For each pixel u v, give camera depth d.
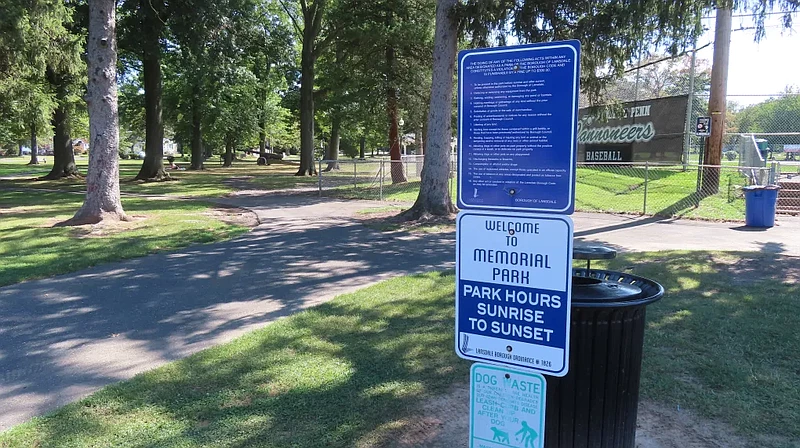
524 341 2.45
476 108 2.48
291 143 76.56
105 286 6.88
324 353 4.48
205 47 22.78
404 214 12.77
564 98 2.29
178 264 8.12
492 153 2.46
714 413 3.43
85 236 10.24
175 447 3.10
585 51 11.62
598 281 2.88
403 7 21.38
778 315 5.14
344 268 7.82
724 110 14.14
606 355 2.62
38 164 54.19
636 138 20.33
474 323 2.56
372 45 22.16
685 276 6.71
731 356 4.25
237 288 6.73
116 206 11.91
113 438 3.21
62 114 28.38
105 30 11.33
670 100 19.02
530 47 2.34
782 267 7.14
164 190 22.14
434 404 3.60
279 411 3.51
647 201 14.56
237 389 3.83
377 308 5.70
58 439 3.20
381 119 25.33
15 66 17.36
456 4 11.92
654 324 4.96
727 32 13.71
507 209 2.44
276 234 10.89
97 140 11.57
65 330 5.24
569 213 2.31
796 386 3.76
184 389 3.85
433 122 12.53
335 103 25.08
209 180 28.11
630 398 2.73
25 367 4.36
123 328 5.29
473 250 2.54
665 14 10.14
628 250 8.82
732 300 5.64
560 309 2.35
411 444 3.14
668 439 3.16
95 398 3.71
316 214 14.11
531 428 2.46
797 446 3.07
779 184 13.95
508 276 2.46
